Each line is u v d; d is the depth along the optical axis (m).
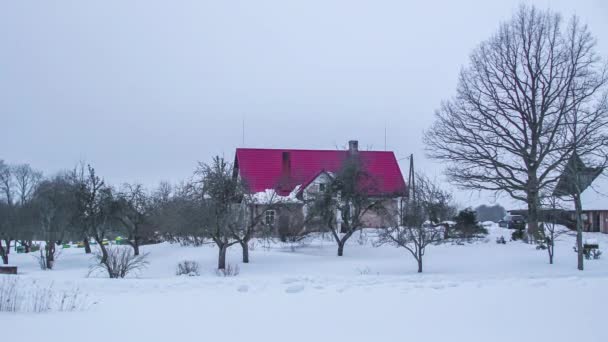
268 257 35.09
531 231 41.41
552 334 8.33
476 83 44.28
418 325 9.12
